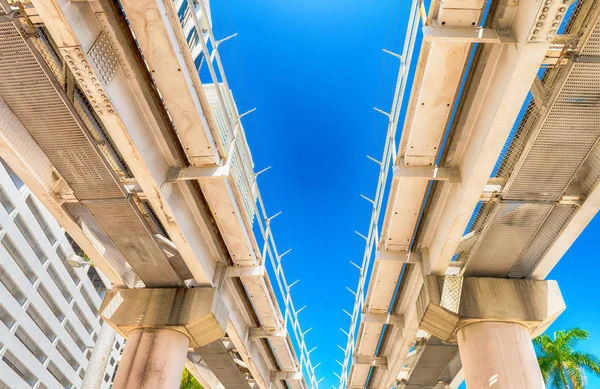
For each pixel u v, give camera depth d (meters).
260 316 16.00
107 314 12.37
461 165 9.12
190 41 27.98
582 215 9.41
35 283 41.16
